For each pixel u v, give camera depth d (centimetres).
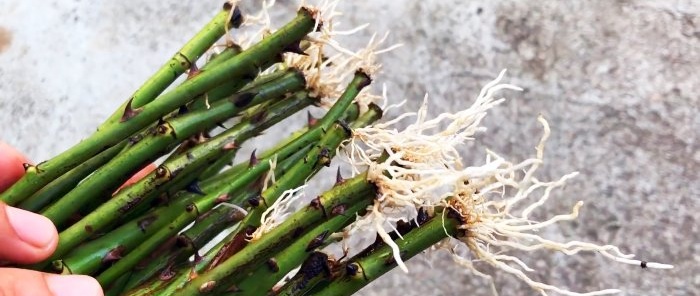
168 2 52
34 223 28
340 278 28
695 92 48
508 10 50
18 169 34
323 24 30
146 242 30
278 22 50
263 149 48
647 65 48
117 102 50
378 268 27
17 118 50
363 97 33
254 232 28
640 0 50
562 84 48
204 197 30
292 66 32
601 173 47
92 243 29
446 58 49
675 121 47
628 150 47
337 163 47
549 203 46
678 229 46
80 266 29
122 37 51
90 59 51
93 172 30
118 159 29
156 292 28
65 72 51
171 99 29
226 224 31
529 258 46
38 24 52
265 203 28
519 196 28
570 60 49
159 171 29
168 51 51
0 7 52
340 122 29
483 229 28
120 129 29
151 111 29
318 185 47
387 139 29
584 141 47
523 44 49
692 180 46
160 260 30
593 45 49
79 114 50
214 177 32
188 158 29
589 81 48
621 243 46
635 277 45
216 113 30
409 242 28
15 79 51
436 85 49
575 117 48
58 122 50
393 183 27
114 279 30
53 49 51
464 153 47
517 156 47
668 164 47
